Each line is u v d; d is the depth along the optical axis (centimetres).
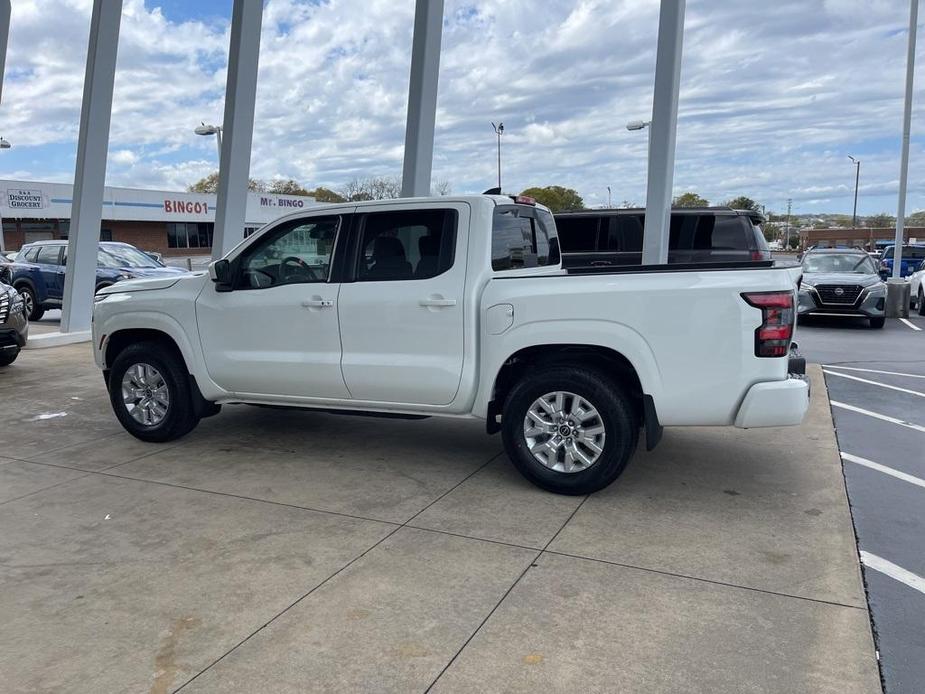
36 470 541
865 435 632
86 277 1255
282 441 615
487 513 448
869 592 348
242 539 411
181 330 580
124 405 614
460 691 273
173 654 299
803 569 371
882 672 284
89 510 458
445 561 382
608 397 454
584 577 363
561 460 478
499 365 479
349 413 544
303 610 333
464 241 491
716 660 292
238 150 1124
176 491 491
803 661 291
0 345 938
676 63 860
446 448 593
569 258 1211
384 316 506
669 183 885
